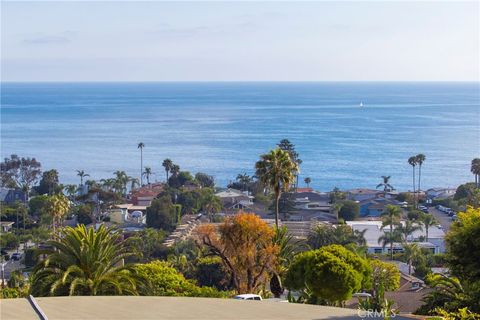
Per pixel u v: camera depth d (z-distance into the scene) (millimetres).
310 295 36094
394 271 53562
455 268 27844
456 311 26984
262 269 43969
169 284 38938
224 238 44688
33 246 91688
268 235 44562
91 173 189875
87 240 29453
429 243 90750
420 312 31656
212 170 193375
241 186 147250
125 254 30812
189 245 80062
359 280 35625
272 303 23484
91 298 23250
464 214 28109
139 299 23453
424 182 177250
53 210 95875
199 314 21781
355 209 116375
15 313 21156
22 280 61156
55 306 22156
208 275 53781
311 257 36219
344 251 37031
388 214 101125
